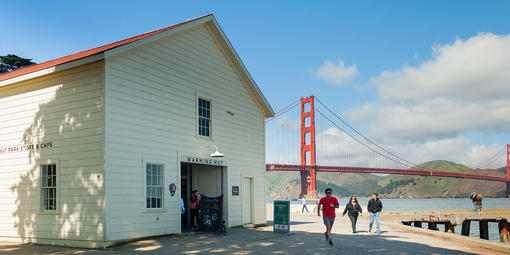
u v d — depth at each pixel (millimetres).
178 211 15688
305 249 12602
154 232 14547
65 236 13641
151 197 14664
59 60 18062
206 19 17812
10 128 15516
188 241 14094
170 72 16031
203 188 19125
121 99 13781
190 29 17266
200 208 16766
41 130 14672
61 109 14242
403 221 29812
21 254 12039
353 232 18062
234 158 19375
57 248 13172
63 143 14039
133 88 14281
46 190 14492
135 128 14203
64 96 14219
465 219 32344
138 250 12266
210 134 18047
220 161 18391
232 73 19828
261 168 21484
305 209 38031
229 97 19453
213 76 18484
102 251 12172
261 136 21719
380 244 14000
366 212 30453
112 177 13148
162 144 15273
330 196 13914
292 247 12961
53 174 14305
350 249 12727
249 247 12859
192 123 16953
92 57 13289
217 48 18953
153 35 15047
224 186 18703
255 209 20625
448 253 12336
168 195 15320
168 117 15695
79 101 13812
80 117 13727
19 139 15250
